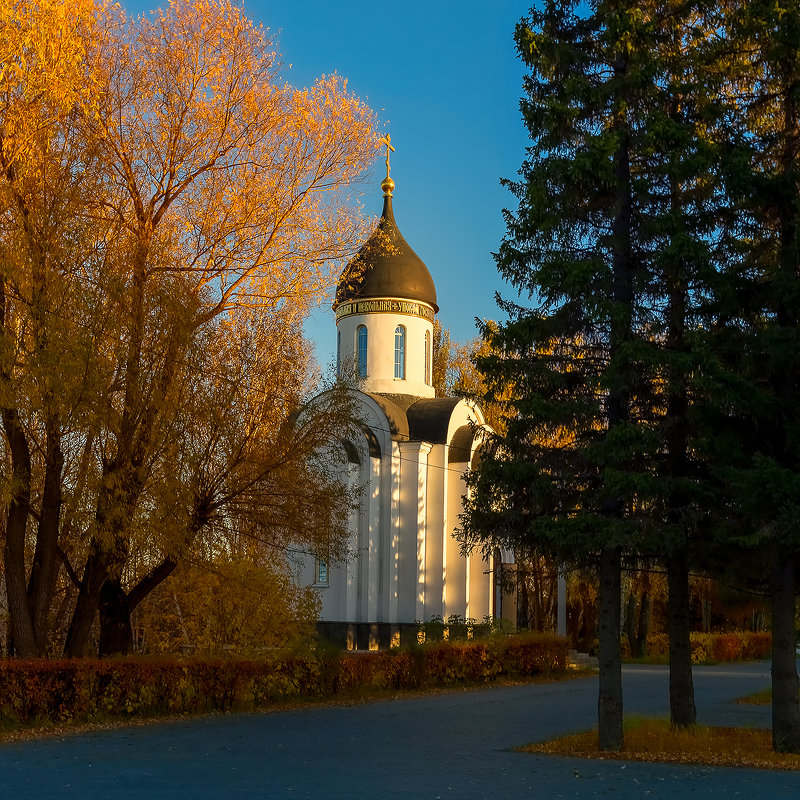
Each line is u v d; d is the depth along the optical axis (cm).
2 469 1714
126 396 1773
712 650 4353
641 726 1702
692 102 1591
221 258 1973
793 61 1556
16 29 1697
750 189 1506
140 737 1642
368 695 2478
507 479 1545
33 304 1648
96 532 1770
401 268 4228
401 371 4231
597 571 1612
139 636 2752
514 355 1571
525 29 1548
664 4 1595
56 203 1705
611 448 1443
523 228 1540
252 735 1689
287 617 2370
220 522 2052
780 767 1367
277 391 2023
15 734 1638
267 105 2030
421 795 1130
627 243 1547
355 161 2086
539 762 1405
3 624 2356
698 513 1477
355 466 3653
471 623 3662
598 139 1458
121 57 1933
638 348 1437
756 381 1571
